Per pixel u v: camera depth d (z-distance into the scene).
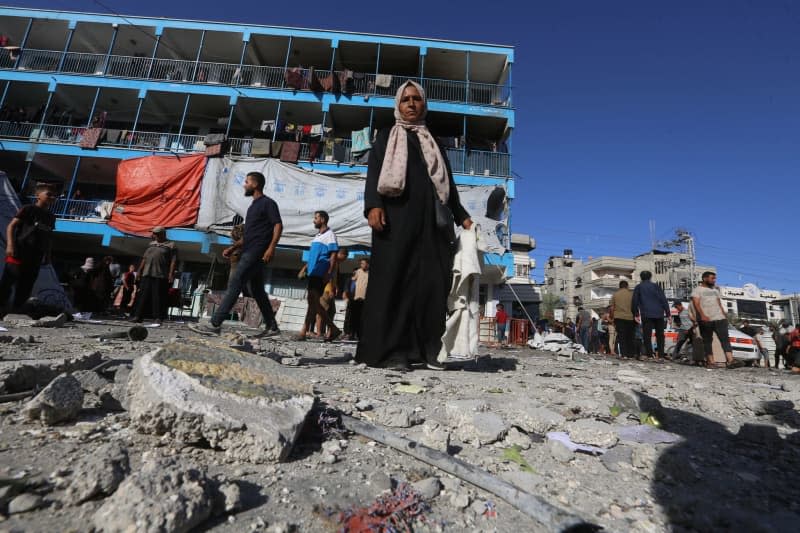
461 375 3.02
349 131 17.95
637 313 8.40
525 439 1.54
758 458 1.56
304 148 15.73
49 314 5.71
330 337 5.84
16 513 0.82
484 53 16.72
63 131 16.58
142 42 17.36
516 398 2.27
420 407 1.98
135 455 1.15
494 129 17.61
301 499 1.00
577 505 1.10
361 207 13.92
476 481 1.15
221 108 17.11
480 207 14.43
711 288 7.31
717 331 7.10
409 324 3.02
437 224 3.15
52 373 1.74
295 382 1.65
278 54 17.58
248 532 0.84
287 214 13.79
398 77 17.31
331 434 1.47
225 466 1.14
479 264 3.25
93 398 1.63
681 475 1.29
